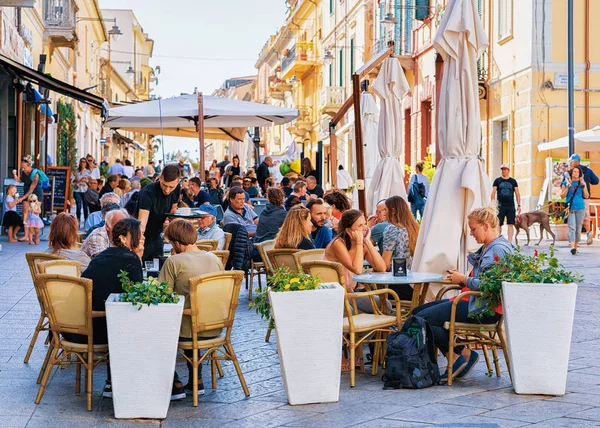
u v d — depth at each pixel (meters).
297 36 51.19
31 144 22.59
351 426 5.93
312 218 10.74
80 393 6.96
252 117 16.47
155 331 6.20
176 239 7.09
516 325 6.64
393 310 8.12
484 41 8.74
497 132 24.02
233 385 7.27
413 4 29.81
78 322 6.55
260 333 9.41
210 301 6.72
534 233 21.69
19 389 7.01
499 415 6.09
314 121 46.41
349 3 37.91
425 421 5.98
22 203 19.42
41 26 29.39
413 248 8.89
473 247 8.69
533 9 21.56
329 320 6.55
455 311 7.07
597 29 21.83
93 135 51.50
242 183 21.09
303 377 6.54
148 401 6.22
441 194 8.68
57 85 18.86
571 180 16.92
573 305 6.61
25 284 12.40
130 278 6.75
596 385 6.93
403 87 12.80
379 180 12.66
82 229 22.45
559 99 21.72
